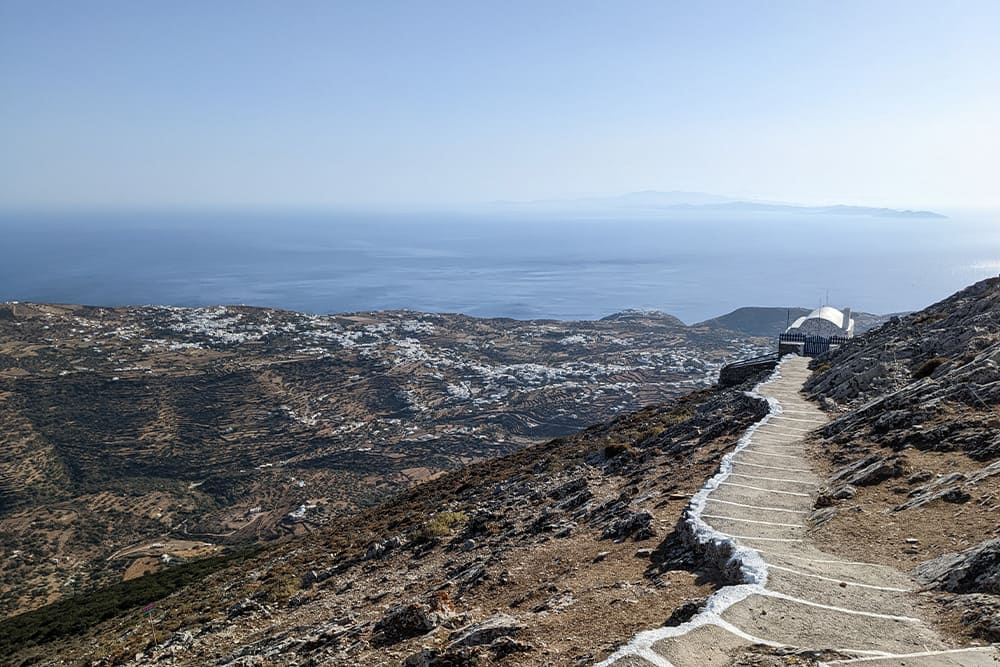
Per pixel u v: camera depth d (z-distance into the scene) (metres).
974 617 9.07
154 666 17.67
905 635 8.98
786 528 14.99
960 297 41.16
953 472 15.71
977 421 18.11
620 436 35.16
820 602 10.27
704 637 9.08
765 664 8.02
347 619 15.97
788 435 24.58
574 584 13.66
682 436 29.09
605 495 22.52
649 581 12.82
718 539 13.24
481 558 18.94
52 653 28.34
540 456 39.31
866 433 21.30
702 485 19.67
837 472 19.03
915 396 21.89
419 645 11.74
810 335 59.06
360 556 24.94
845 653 8.23
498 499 28.48
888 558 12.41
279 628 18.22
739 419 28.69
